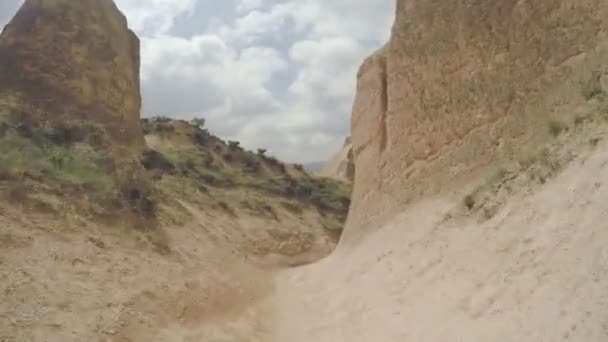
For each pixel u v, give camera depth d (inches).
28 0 802.2
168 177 993.5
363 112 678.5
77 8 842.8
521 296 237.1
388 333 308.0
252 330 409.1
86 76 813.9
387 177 573.6
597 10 378.9
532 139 387.5
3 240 369.7
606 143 283.4
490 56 458.0
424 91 526.9
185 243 623.2
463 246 343.6
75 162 553.9
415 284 355.3
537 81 414.3
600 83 349.7
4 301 312.0
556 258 235.6
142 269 455.5
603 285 190.9
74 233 441.1
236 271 633.6
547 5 419.8
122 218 529.3
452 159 471.8
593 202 244.4
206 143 1589.6
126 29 1013.8
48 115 709.9
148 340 342.0
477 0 482.3
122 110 906.7
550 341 189.9
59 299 342.0
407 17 578.2
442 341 252.5
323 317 417.4
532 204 305.0
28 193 440.1
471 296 276.8
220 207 1005.2
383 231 524.4
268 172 1611.7
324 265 644.7
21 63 748.6
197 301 446.0
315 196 1485.0
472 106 464.1
